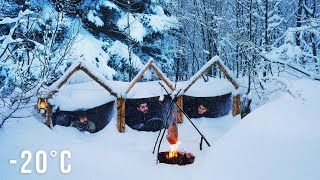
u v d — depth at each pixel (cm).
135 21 1367
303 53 802
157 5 1448
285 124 482
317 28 868
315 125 460
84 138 699
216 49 1183
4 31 1012
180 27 1352
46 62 801
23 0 1044
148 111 764
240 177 397
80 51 1227
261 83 839
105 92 778
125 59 1377
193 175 470
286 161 389
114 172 482
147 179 470
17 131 575
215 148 497
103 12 1354
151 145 667
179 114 794
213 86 865
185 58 1420
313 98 572
